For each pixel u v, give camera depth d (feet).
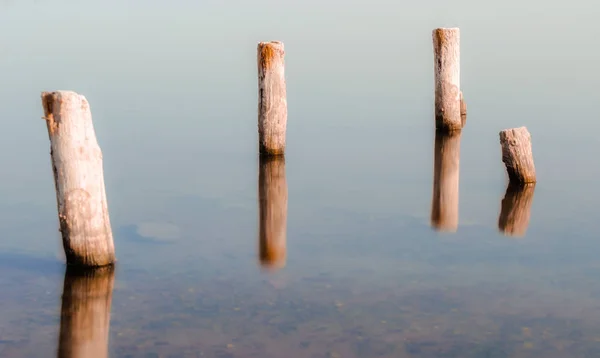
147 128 61.26
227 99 70.95
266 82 50.96
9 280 32.22
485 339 27.50
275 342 27.25
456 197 44.73
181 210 42.19
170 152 54.75
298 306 30.12
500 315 29.37
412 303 30.40
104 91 73.05
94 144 32.24
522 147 46.34
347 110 67.82
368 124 63.16
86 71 81.10
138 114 65.51
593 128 59.62
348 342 27.22
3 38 101.09
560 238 37.78
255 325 28.53
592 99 68.49
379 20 107.55
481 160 52.80
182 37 100.48
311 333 27.89
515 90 72.54
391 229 39.27
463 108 65.05
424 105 69.21
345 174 49.60
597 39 92.68
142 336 27.68
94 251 32.86
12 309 29.68
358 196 44.96
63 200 32.24
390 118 65.05
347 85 76.48
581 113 64.18
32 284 31.86
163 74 80.59
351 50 90.74
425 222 40.34
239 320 28.91
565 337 27.66
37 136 57.82
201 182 47.67
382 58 86.74
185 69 82.99
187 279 32.68
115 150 55.21
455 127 59.88
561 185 46.62
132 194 45.16
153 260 34.68
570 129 59.52
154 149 55.52
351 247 36.63
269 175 49.39
